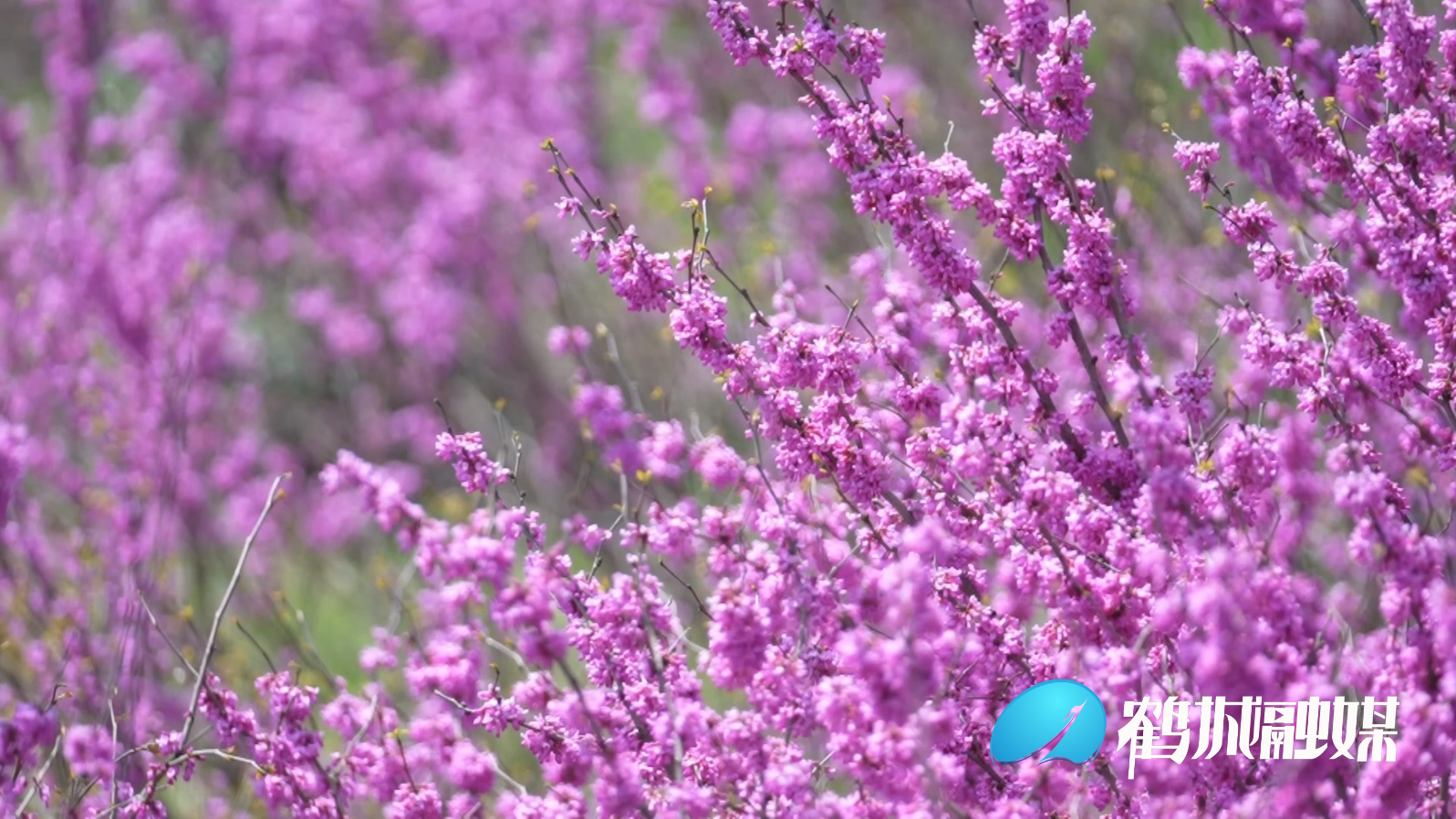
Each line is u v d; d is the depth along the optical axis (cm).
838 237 884
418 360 1029
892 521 429
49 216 1024
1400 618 354
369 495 416
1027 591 403
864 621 396
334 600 919
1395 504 388
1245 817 359
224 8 1162
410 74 1130
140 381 928
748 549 441
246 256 1162
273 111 1134
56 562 762
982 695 411
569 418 898
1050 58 422
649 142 1207
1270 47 727
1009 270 723
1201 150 448
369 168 1104
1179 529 379
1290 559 440
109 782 506
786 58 427
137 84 1351
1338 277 427
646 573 408
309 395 1124
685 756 405
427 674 445
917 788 355
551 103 1062
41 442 873
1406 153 443
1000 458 416
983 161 884
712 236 930
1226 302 639
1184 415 425
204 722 643
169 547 791
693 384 805
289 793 421
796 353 421
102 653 641
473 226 1016
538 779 600
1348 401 420
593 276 975
